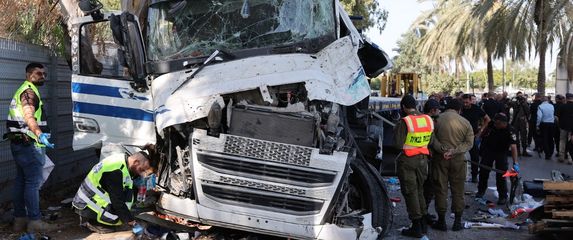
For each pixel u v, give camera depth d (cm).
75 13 829
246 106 530
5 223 658
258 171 511
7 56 720
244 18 623
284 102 538
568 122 1448
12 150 618
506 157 880
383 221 589
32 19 875
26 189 618
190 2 624
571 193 617
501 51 2480
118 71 710
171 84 566
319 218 511
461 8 3025
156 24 620
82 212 539
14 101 620
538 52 2150
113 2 1711
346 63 588
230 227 516
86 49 633
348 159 518
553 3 2025
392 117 1244
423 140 671
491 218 775
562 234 647
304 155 509
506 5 2317
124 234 618
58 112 870
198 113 514
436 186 723
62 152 891
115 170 524
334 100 527
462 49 3180
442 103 1827
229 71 555
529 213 702
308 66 560
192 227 573
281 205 511
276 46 606
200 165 512
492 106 1485
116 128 591
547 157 1548
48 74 833
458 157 713
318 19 629
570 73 2219
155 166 570
